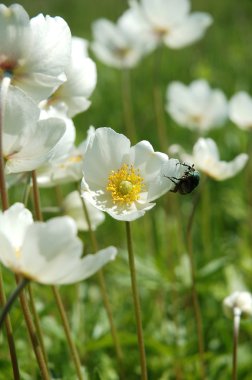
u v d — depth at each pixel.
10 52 0.55
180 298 0.88
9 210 0.51
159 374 0.77
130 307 0.85
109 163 0.58
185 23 0.96
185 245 0.97
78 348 0.74
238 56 1.63
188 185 0.63
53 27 0.56
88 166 0.57
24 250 0.49
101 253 0.49
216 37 1.84
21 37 0.55
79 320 0.76
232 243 0.97
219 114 1.00
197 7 2.18
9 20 0.55
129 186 0.57
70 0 2.33
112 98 1.41
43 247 0.49
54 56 0.56
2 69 0.56
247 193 1.03
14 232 0.51
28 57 0.56
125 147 0.58
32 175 0.60
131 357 0.78
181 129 1.28
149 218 0.99
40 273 0.50
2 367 0.70
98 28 1.02
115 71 1.53
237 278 0.87
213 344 0.81
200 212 1.04
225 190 1.08
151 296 0.87
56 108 0.62
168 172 0.56
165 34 0.98
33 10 2.26
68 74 0.62
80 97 0.63
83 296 0.84
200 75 1.48
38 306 0.76
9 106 0.54
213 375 0.77
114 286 0.89
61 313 0.63
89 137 0.58
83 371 0.71
